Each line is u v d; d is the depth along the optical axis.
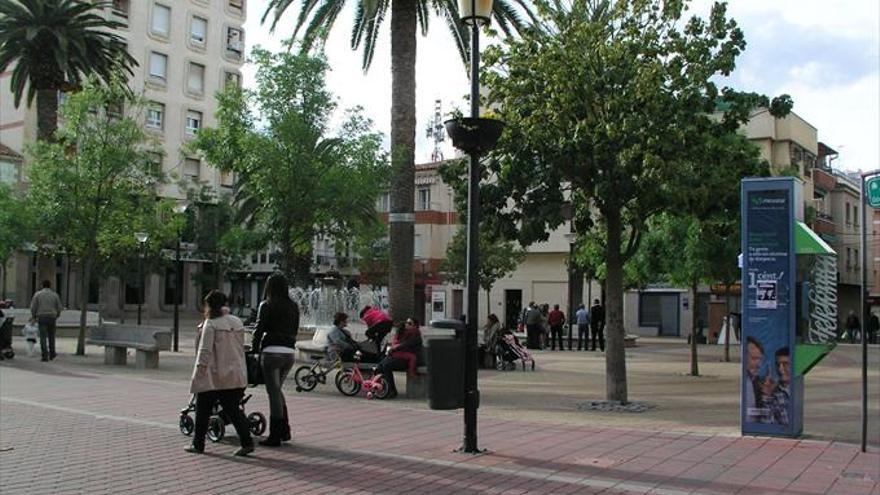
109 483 7.38
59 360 20.31
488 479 7.64
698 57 12.00
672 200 11.80
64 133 21.52
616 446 9.38
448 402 8.82
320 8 21.05
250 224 20.12
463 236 43.06
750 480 7.69
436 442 9.59
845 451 9.13
